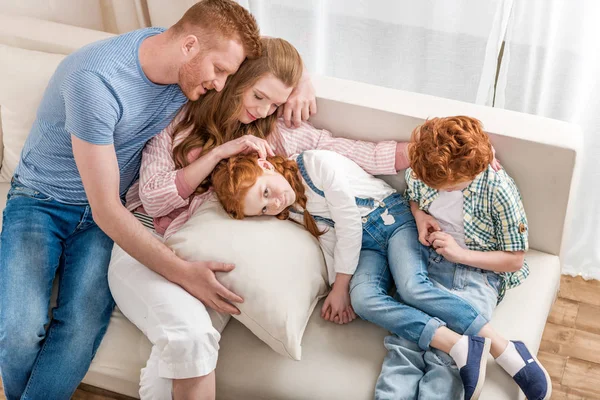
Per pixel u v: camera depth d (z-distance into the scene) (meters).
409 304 1.61
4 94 1.85
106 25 2.51
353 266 1.68
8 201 1.74
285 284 1.56
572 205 1.79
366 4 2.12
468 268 1.65
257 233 1.63
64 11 2.34
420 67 2.19
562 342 1.97
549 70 1.99
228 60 1.59
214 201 1.72
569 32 1.89
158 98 1.70
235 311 1.54
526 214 1.77
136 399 1.71
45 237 1.68
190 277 1.55
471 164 1.53
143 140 1.74
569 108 2.01
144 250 1.55
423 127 1.62
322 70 2.33
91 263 1.69
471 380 1.45
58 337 1.58
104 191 1.53
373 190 1.77
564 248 1.88
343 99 1.80
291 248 1.63
